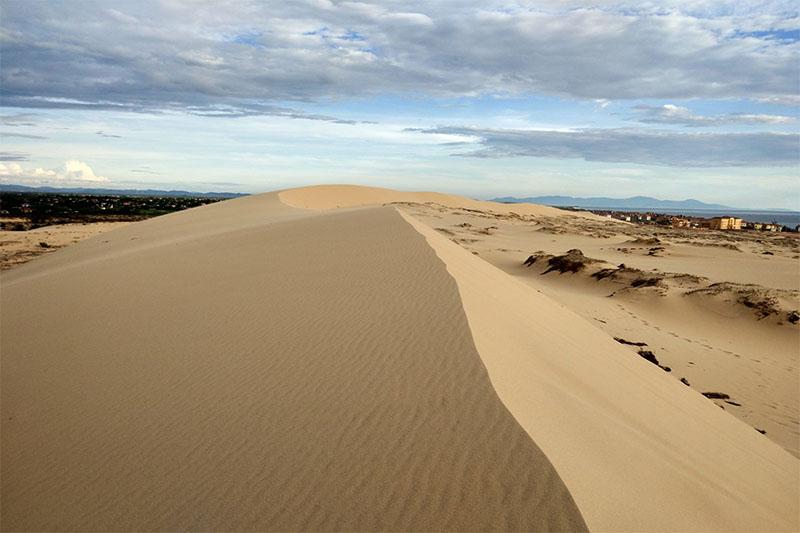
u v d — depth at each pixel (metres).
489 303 9.08
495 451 4.12
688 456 5.72
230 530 3.81
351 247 14.59
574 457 4.20
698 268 31.69
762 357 14.98
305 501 3.97
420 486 3.90
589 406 5.85
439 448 4.29
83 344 9.14
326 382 5.88
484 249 36.00
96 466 5.14
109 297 12.55
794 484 6.46
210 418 5.59
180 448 5.12
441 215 59.81
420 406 4.98
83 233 54.72
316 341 7.27
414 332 6.95
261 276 12.33
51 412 6.57
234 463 4.65
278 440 4.87
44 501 4.73
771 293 19.62
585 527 3.30
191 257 16.91
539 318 10.27
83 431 5.92
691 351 14.84
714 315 19.28
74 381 7.47
